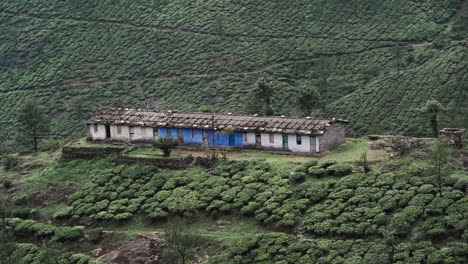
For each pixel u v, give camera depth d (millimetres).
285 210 65875
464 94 112688
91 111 135500
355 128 112750
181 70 145750
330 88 132500
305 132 77500
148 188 76562
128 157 83125
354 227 60406
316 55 145000
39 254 67875
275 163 75750
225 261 61625
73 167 85562
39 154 97125
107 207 75125
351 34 150250
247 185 72125
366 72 135500
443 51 133000
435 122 87688
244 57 146625
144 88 141750
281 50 147500
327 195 67188
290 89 130625
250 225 66812
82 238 71062
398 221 58812
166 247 65375
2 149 116312
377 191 64562
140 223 71688
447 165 66438
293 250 60125
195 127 84375
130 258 65625
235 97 130250
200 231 67750
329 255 57812
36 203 79562
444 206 59031
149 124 86938
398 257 54625
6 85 150500
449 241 55875
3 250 67312
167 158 80625
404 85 122188
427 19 149750
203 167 78562
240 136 82312
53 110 138125
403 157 71375
